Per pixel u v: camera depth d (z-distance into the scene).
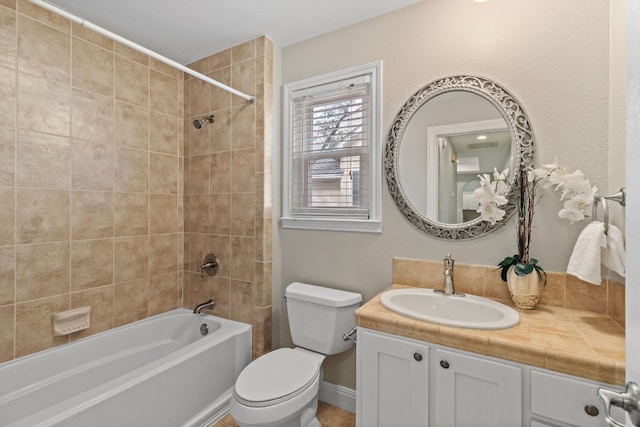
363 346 1.32
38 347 1.66
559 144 1.37
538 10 1.41
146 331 2.14
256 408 1.30
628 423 0.56
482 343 1.07
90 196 1.89
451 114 1.59
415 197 1.67
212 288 2.28
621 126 1.17
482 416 1.08
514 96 1.45
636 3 0.52
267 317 2.07
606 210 1.15
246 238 2.11
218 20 1.87
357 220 1.84
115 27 1.93
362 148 1.88
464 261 1.57
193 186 2.38
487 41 1.51
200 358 1.71
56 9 1.13
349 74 1.89
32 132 1.63
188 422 1.64
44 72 1.67
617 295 1.18
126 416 1.36
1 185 1.53
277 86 2.14
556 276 1.37
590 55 1.31
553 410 0.97
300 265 2.08
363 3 1.71
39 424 1.11
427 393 1.17
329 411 1.88
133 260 2.12
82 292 1.85
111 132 1.99
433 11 1.65
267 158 2.06
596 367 0.91
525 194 1.38
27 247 1.62
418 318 1.23
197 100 2.35
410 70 1.70
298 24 1.90
